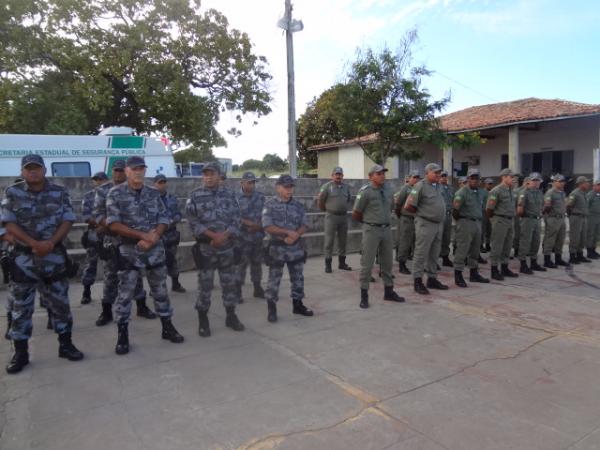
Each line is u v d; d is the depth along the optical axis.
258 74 20.12
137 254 4.28
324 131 30.70
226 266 4.90
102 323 5.18
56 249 4.04
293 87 12.57
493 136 19.64
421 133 13.56
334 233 8.20
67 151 9.88
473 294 6.57
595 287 7.00
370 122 13.59
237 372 3.87
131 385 3.61
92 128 18.56
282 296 6.51
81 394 3.46
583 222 9.06
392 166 20.36
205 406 3.28
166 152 10.95
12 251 3.90
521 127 17.25
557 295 6.51
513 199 7.50
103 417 3.12
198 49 17.95
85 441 2.83
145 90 16.83
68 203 4.14
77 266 4.27
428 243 6.52
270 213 5.26
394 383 3.66
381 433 2.93
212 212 4.74
